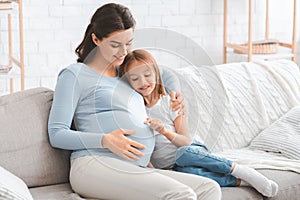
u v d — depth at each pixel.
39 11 4.80
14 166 2.57
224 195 2.60
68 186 2.67
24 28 4.78
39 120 2.67
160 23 5.17
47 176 2.65
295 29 5.12
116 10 2.40
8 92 4.80
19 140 2.60
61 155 2.69
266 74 3.52
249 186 2.72
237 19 5.43
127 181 2.40
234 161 2.98
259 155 3.12
